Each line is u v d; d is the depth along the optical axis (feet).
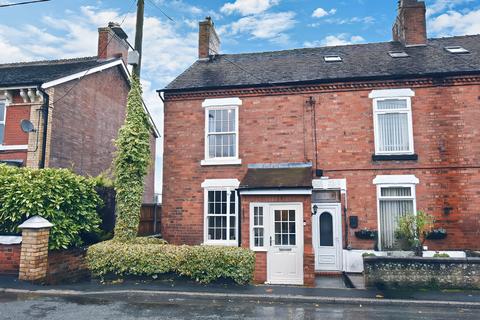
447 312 23.29
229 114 42.96
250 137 41.73
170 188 42.47
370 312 23.13
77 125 48.83
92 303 23.61
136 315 21.40
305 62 46.73
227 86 42.19
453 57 41.86
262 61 49.24
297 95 41.32
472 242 35.91
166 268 29.04
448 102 38.14
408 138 38.45
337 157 39.47
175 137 43.24
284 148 40.81
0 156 43.29
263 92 42.01
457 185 36.88
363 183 38.52
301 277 32.58
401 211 37.73
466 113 37.68
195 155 42.55
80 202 31.12
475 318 21.99
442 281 28.78
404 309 23.93
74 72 47.75
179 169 42.63
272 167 40.45
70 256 29.45
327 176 39.34
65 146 46.14
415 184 37.45
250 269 29.19
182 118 43.42
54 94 44.45
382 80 39.45
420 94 38.73
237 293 26.43
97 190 34.91
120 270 29.37
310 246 32.48
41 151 42.27
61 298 24.32
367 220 37.86
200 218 41.29
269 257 33.32
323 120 40.37
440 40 48.55
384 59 43.96
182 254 29.14
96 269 29.40
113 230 36.99
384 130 39.32
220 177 41.63
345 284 32.71
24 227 26.17
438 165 37.45
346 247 37.81
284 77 42.70
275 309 23.49
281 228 33.94
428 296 26.35
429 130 38.09
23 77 46.24
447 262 28.96
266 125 41.57
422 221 34.30
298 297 25.57
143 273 29.43
